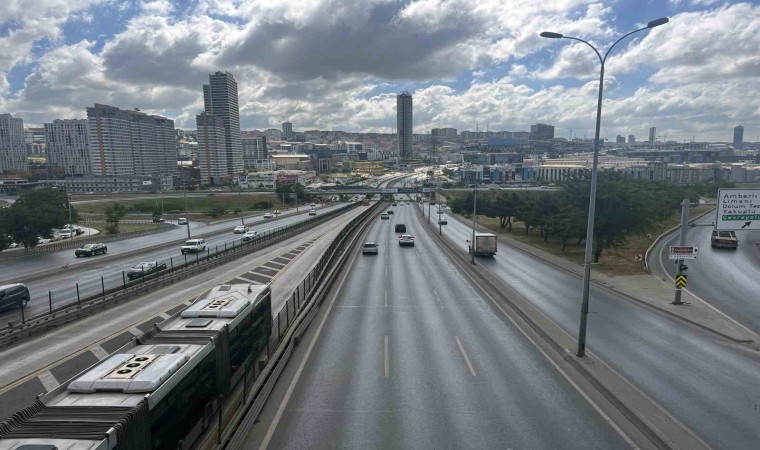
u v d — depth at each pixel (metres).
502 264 47.44
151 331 14.03
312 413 14.90
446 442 13.18
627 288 34.84
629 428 14.05
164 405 10.48
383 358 19.97
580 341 19.53
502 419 14.55
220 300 17.19
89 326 25.17
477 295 32.97
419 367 18.92
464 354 20.50
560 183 54.66
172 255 55.84
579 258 50.56
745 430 13.95
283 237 69.19
